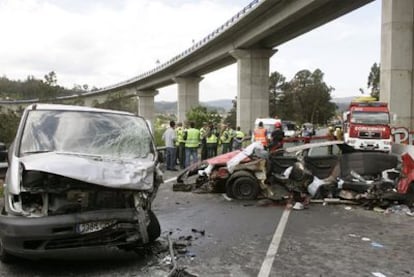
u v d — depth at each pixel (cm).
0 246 561
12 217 514
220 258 609
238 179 1077
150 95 9388
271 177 1090
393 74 2591
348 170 1073
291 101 11519
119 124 680
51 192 523
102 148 628
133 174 556
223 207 991
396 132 2570
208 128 2084
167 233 743
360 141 2538
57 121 646
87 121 662
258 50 4594
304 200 1048
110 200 551
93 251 634
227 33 4453
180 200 1079
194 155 1867
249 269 565
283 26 3700
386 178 1032
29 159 554
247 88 4612
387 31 2625
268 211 951
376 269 571
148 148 667
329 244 689
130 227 548
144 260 595
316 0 3002
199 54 5606
